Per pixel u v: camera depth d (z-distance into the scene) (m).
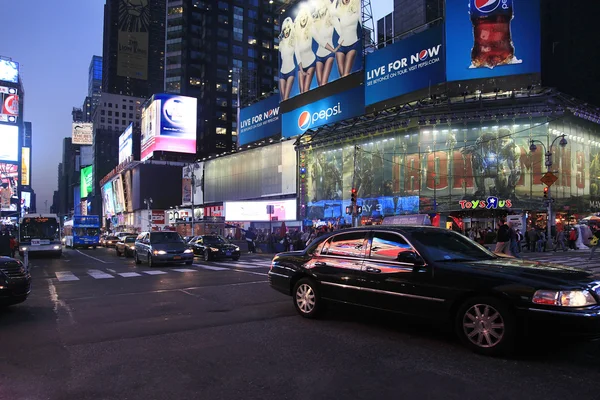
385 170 36.81
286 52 51.88
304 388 4.31
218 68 104.94
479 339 5.25
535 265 5.66
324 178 42.94
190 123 87.44
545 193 26.42
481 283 5.20
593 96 48.66
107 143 163.00
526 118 31.34
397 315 6.03
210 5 106.25
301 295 7.50
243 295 10.13
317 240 7.59
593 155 35.78
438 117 33.28
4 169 83.25
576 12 49.72
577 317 4.62
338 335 6.28
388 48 38.78
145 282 13.02
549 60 47.62
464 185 32.38
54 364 5.18
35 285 12.66
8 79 85.56
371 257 6.49
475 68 33.03
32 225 28.02
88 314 8.19
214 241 22.95
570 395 4.06
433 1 54.16
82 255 30.50
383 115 36.97
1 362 5.27
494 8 32.88
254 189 55.69
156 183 85.88
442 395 4.09
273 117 57.09
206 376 4.70
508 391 4.16
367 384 4.39
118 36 196.62
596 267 15.84
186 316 7.84
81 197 178.50
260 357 5.33
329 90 45.22
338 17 44.72
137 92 198.62
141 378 4.67
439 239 6.34
